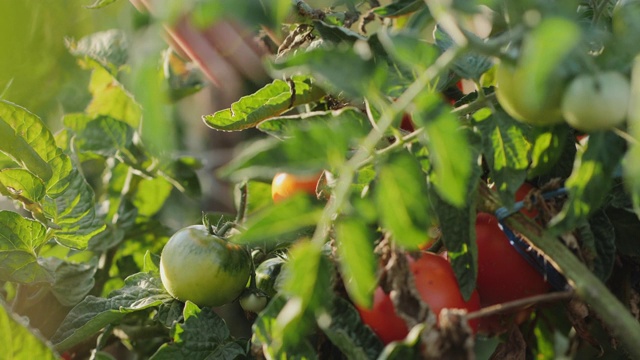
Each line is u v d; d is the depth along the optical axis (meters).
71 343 0.83
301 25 0.84
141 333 0.92
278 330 0.65
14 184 0.85
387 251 0.71
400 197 0.64
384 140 0.73
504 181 0.70
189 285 0.83
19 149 0.84
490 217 0.77
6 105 0.82
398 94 0.71
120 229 1.02
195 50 0.89
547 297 0.70
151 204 1.08
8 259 0.85
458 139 0.60
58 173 0.87
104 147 1.05
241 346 0.83
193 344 0.81
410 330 0.71
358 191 0.73
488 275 0.77
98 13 0.72
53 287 0.91
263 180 0.92
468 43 0.63
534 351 0.84
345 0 0.89
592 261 0.74
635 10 0.65
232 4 0.59
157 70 0.55
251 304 0.85
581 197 0.68
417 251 0.74
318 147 0.63
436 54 0.68
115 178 1.06
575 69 0.63
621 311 0.69
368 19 0.87
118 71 1.03
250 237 0.62
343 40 0.80
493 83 0.84
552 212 0.73
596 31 0.65
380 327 0.73
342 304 0.74
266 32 0.87
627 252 0.78
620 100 0.62
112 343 0.95
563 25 0.57
